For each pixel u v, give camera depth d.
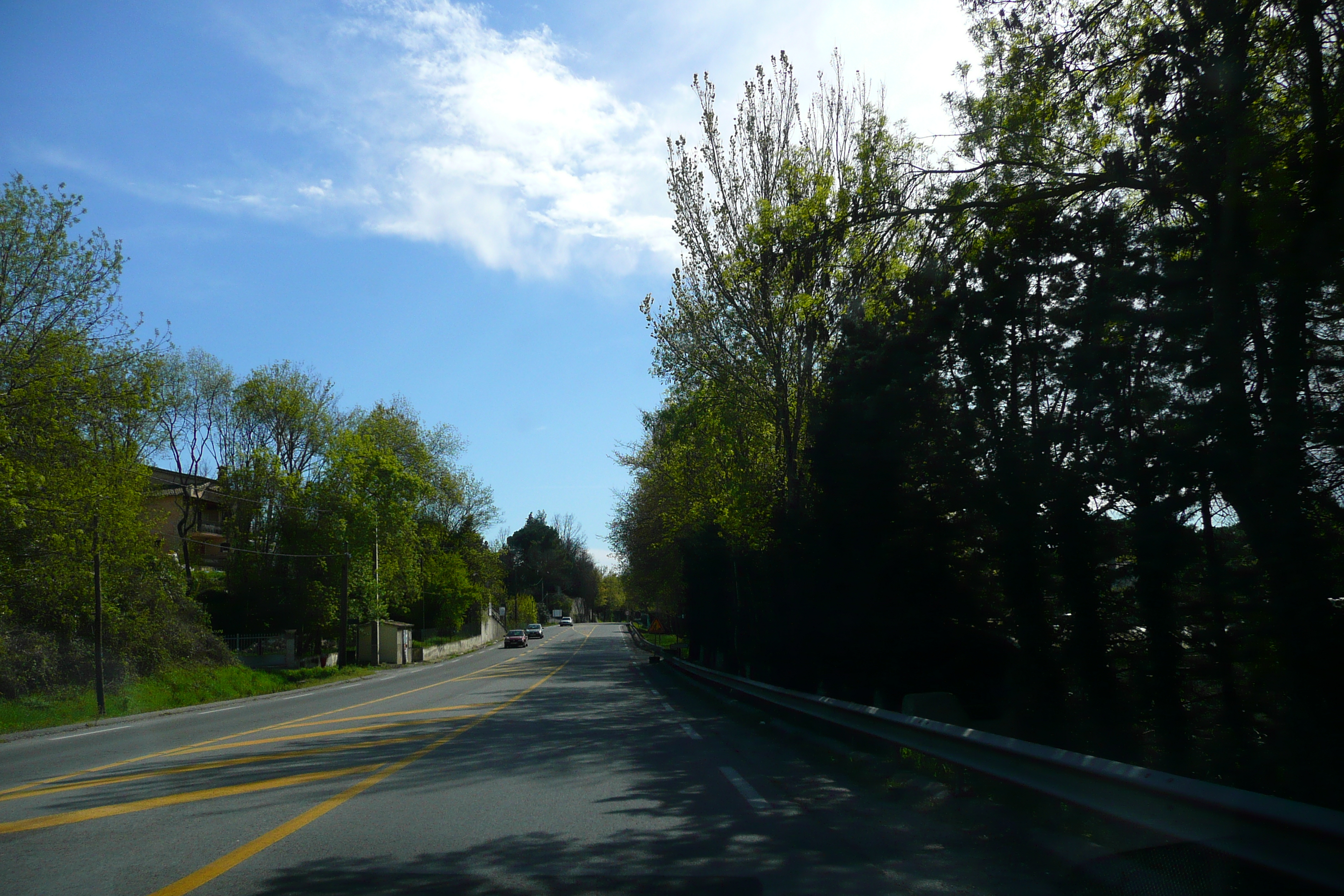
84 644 26.03
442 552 73.81
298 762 11.28
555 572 148.88
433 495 64.12
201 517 52.91
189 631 32.72
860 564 13.71
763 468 23.67
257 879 5.67
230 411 51.72
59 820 7.71
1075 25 10.45
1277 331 7.86
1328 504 7.57
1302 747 7.17
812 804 7.93
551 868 5.86
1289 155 8.03
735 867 5.80
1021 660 11.06
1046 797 6.32
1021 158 11.40
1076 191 10.88
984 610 13.03
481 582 84.25
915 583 13.05
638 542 51.25
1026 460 10.89
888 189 12.95
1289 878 3.89
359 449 52.50
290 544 48.75
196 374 50.78
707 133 21.95
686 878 5.57
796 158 20.75
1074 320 10.58
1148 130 9.83
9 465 22.17
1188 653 9.17
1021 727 10.80
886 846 6.29
